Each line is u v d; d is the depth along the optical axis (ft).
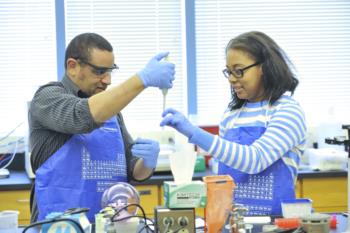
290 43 17.60
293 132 7.57
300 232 5.98
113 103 7.25
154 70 7.26
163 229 5.96
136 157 8.79
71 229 6.15
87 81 8.36
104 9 17.08
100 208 8.16
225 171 8.10
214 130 16.33
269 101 8.05
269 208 7.77
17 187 13.34
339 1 17.72
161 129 16.33
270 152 7.39
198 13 17.42
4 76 16.70
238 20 17.53
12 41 16.72
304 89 17.66
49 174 8.07
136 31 17.26
